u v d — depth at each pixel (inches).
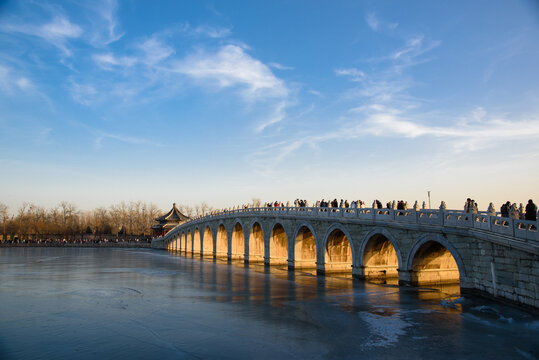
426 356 571.5
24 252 3489.2
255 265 2117.4
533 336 662.5
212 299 1024.9
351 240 1396.4
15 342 634.8
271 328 723.4
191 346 615.5
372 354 579.2
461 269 957.8
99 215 6417.3
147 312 858.1
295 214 1765.5
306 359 558.9
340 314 840.3
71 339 650.8
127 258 2753.4
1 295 1077.1
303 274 1619.1
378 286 1226.6
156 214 6294.3
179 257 2918.3
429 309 886.4
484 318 786.8
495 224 860.0
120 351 591.2
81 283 1343.5
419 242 1102.4
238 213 2390.5
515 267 789.9
